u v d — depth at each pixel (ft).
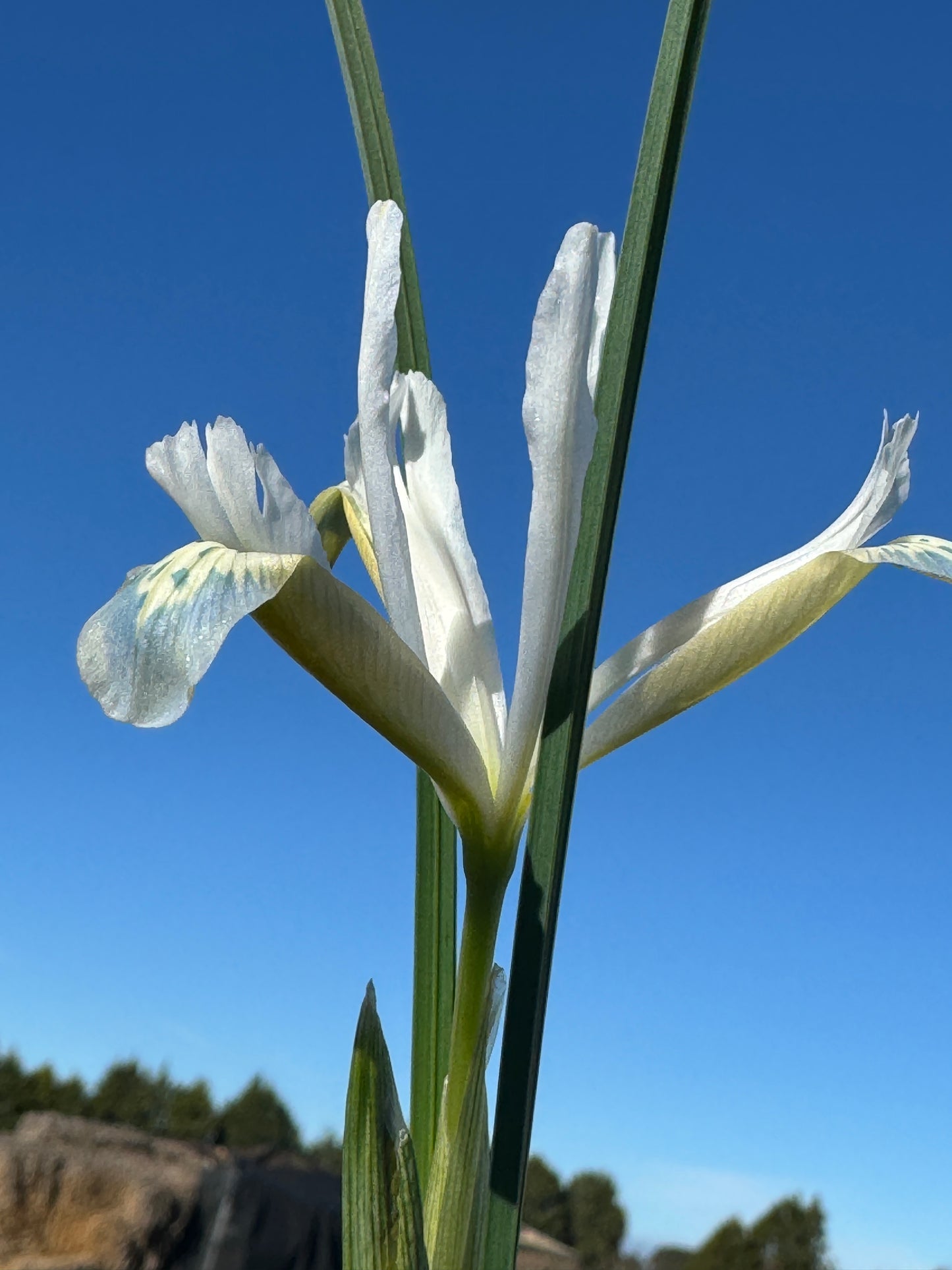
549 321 0.27
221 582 0.24
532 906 0.26
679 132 0.28
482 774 0.29
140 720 0.22
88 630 0.24
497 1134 0.26
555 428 0.27
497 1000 0.29
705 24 0.28
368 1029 0.26
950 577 0.29
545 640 0.28
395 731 0.27
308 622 0.26
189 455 0.27
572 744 0.27
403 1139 0.26
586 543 0.28
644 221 0.28
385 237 0.29
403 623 0.29
